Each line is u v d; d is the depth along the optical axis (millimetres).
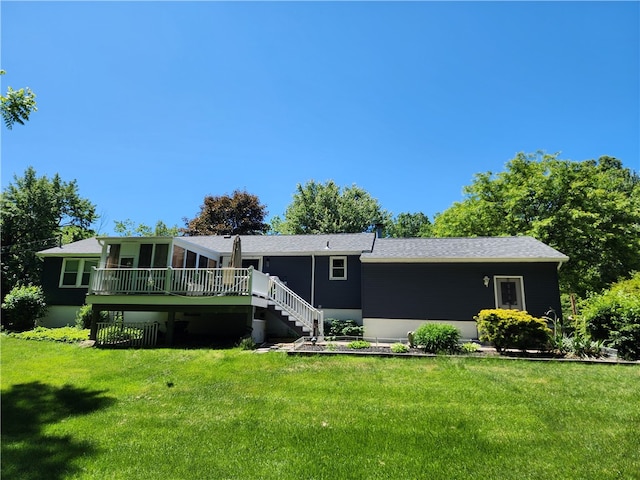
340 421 5414
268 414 5734
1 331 14906
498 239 16344
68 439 4926
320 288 16984
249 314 12156
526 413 5656
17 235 27891
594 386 7047
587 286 21188
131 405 6273
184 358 9594
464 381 7445
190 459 4281
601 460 4125
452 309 14133
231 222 35219
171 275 12570
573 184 20844
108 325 12086
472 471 3920
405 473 3889
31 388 7297
